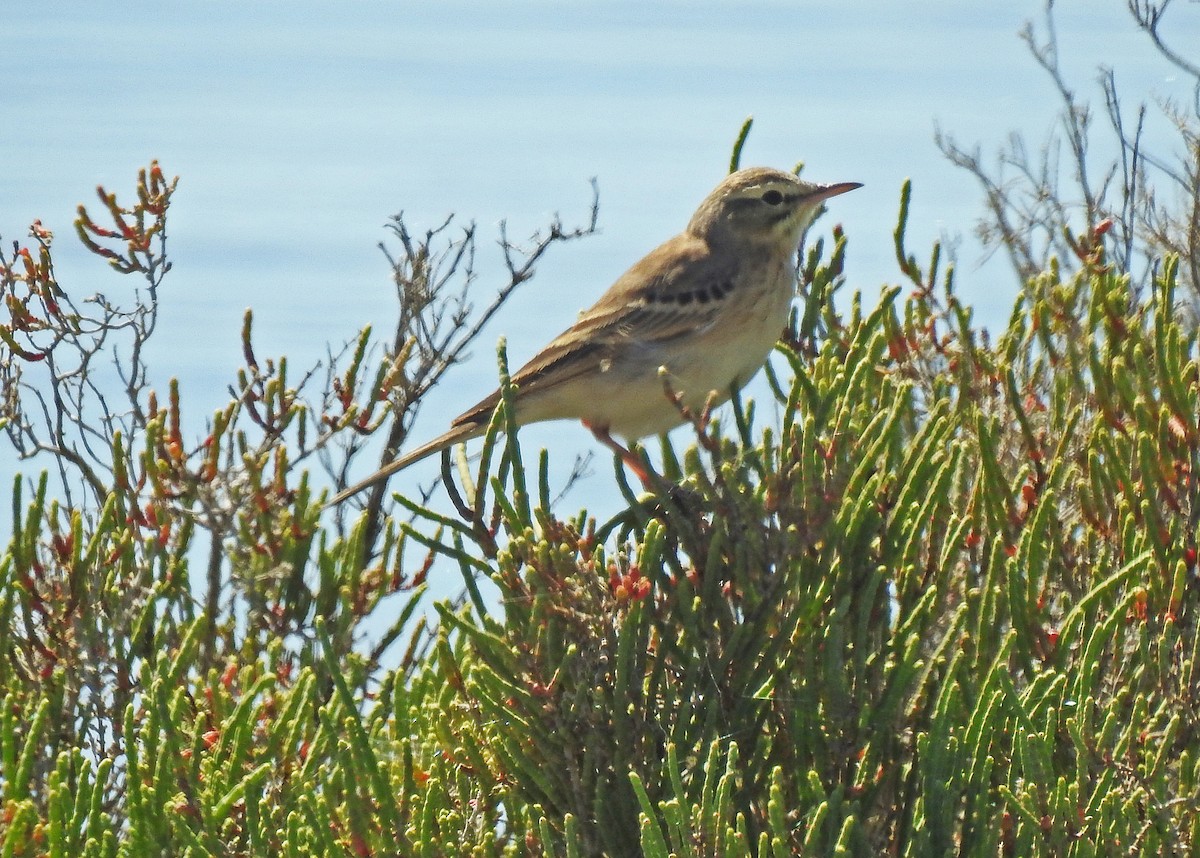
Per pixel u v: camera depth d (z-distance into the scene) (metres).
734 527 10.20
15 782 10.19
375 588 13.14
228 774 10.21
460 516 10.64
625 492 10.78
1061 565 11.60
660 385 13.98
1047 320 13.20
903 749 10.35
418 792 10.51
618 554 10.27
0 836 10.05
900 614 10.70
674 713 10.23
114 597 12.12
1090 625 10.75
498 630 10.38
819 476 10.23
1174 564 11.05
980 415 11.34
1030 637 10.67
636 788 8.86
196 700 11.38
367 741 9.92
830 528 10.30
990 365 12.82
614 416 14.21
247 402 13.51
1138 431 11.30
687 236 14.68
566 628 9.99
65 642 11.96
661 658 10.23
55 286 14.82
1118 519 11.59
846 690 10.12
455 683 10.73
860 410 11.27
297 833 9.58
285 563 12.78
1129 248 15.08
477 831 10.39
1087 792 10.02
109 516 12.16
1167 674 10.73
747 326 14.10
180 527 13.00
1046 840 9.62
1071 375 12.63
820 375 12.09
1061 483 11.62
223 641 12.92
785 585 10.23
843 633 10.23
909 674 9.99
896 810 10.30
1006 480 11.78
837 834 9.52
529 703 9.94
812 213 14.33
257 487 12.93
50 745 11.70
